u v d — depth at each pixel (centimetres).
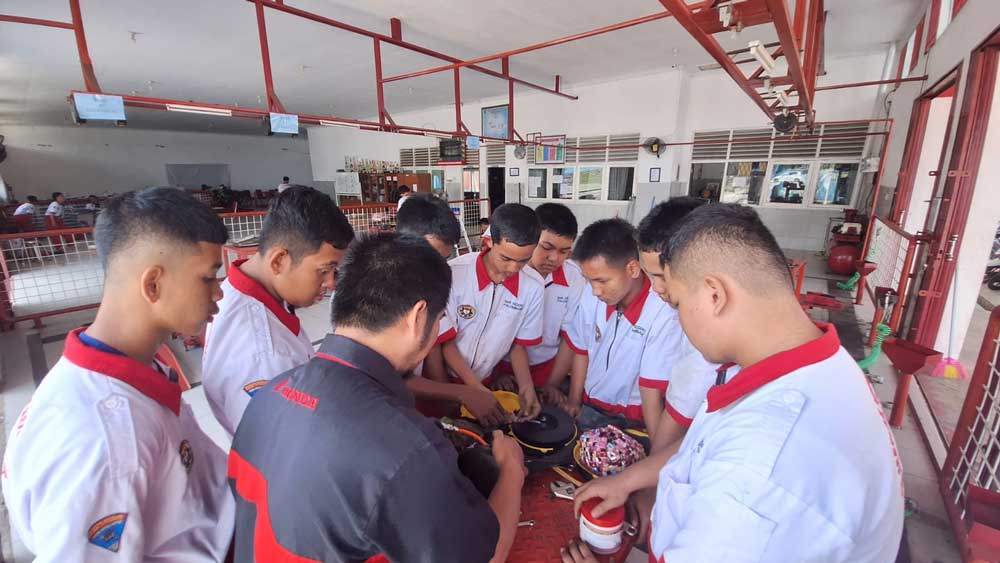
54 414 65
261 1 315
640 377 137
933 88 395
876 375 308
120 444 67
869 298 498
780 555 50
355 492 56
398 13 482
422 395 137
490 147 1031
